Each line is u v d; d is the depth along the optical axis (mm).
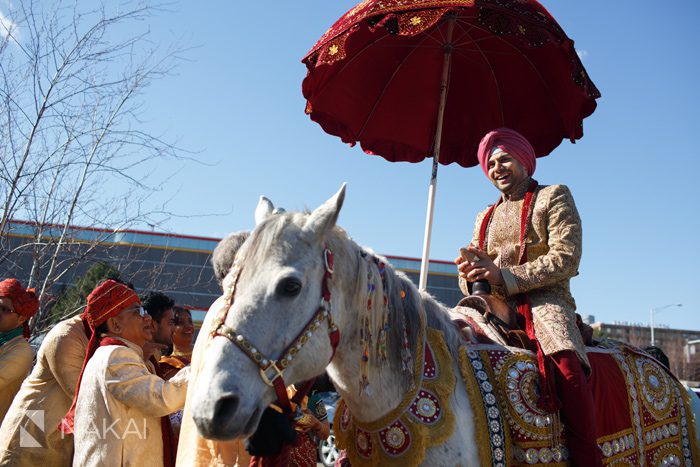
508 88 4293
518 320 3043
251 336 2111
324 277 2299
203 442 2826
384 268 2641
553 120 4145
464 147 4480
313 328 2221
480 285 3121
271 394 2168
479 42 4156
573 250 2982
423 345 2619
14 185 5277
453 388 2547
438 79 4383
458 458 2434
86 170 5461
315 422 3520
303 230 2293
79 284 5668
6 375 4094
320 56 3295
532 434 2613
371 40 4027
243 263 2266
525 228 3148
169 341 4340
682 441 3332
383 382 2477
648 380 3279
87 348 3584
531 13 3168
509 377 2666
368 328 2459
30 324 5453
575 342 2793
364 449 2561
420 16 3078
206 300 16250
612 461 2844
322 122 4105
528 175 3322
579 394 2688
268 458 2393
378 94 4320
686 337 57344
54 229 5602
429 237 3648
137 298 3553
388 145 4434
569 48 3318
